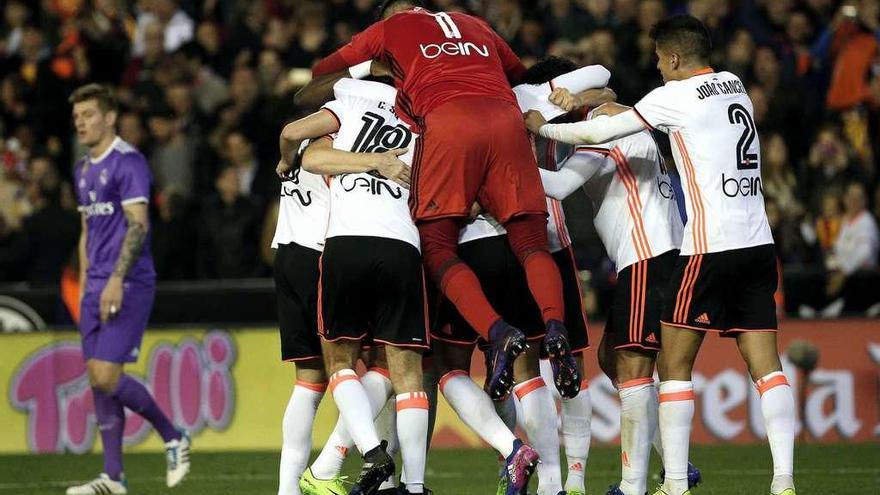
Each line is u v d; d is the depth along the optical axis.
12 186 41.94
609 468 29.25
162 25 48.50
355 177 20.11
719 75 20.41
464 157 19.64
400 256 19.77
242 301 35.91
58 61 45.03
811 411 34.28
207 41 45.47
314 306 21.05
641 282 20.77
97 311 26.59
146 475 29.48
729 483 26.23
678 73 20.48
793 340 34.59
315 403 21.55
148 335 35.09
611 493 20.95
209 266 38.03
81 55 45.16
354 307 20.19
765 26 45.66
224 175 38.34
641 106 19.98
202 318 35.94
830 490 24.81
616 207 21.09
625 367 21.00
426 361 21.61
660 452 22.86
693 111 19.88
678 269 20.14
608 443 33.94
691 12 43.59
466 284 19.44
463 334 20.84
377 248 19.70
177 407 34.91
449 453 33.06
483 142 19.67
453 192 19.75
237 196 38.22
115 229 26.73
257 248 38.12
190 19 49.44
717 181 19.84
